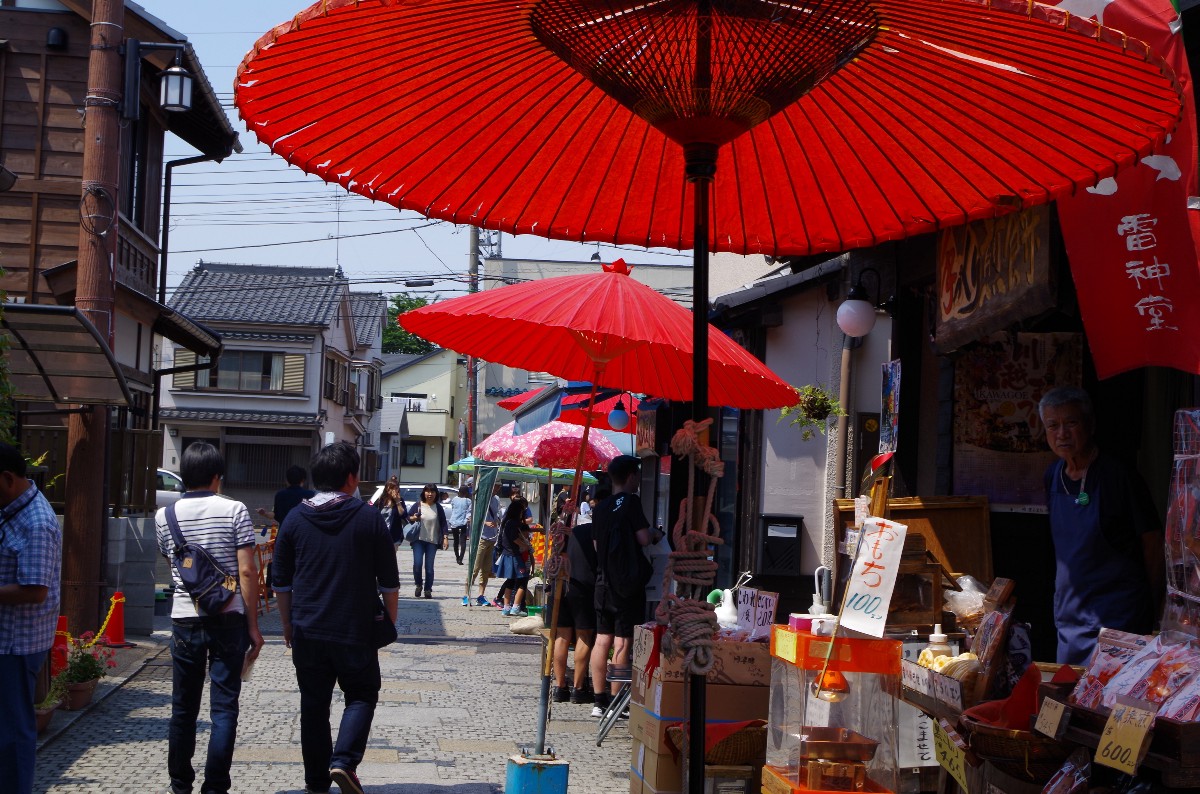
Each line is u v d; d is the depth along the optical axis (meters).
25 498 4.88
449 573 26.27
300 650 5.64
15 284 13.95
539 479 18.47
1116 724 3.13
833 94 2.64
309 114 2.53
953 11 2.13
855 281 8.02
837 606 5.76
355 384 50.53
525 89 2.65
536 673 10.80
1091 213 4.16
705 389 2.55
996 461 6.42
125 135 15.14
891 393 6.65
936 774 4.83
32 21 14.31
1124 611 4.39
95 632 10.45
